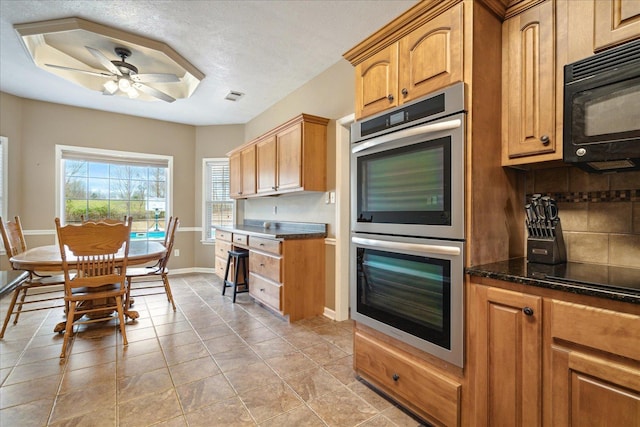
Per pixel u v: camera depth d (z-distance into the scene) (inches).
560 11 53.4
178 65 123.5
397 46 68.9
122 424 62.7
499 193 61.7
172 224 137.3
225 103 174.6
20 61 123.9
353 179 79.7
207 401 70.6
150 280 192.7
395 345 69.6
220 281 190.9
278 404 69.8
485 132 58.1
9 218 158.7
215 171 219.0
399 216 66.9
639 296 37.4
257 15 96.1
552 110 54.2
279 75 138.5
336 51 118.0
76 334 107.8
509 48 60.1
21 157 163.8
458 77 57.1
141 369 84.5
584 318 41.9
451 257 56.8
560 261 60.4
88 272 96.6
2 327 109.4
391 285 68.9
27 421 63.2
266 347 99.0
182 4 91.0
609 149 45.4
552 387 45.1
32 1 89.5
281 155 140.6
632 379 37.9
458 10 57.2
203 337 106.4
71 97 165.0
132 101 171.6
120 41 110.1
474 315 54.8
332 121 129.2
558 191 65.3
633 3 45.6
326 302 130.0
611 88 45.2
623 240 57.2
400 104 68.1
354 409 68.2
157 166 206.7
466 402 55.8
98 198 189.3
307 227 145.4
